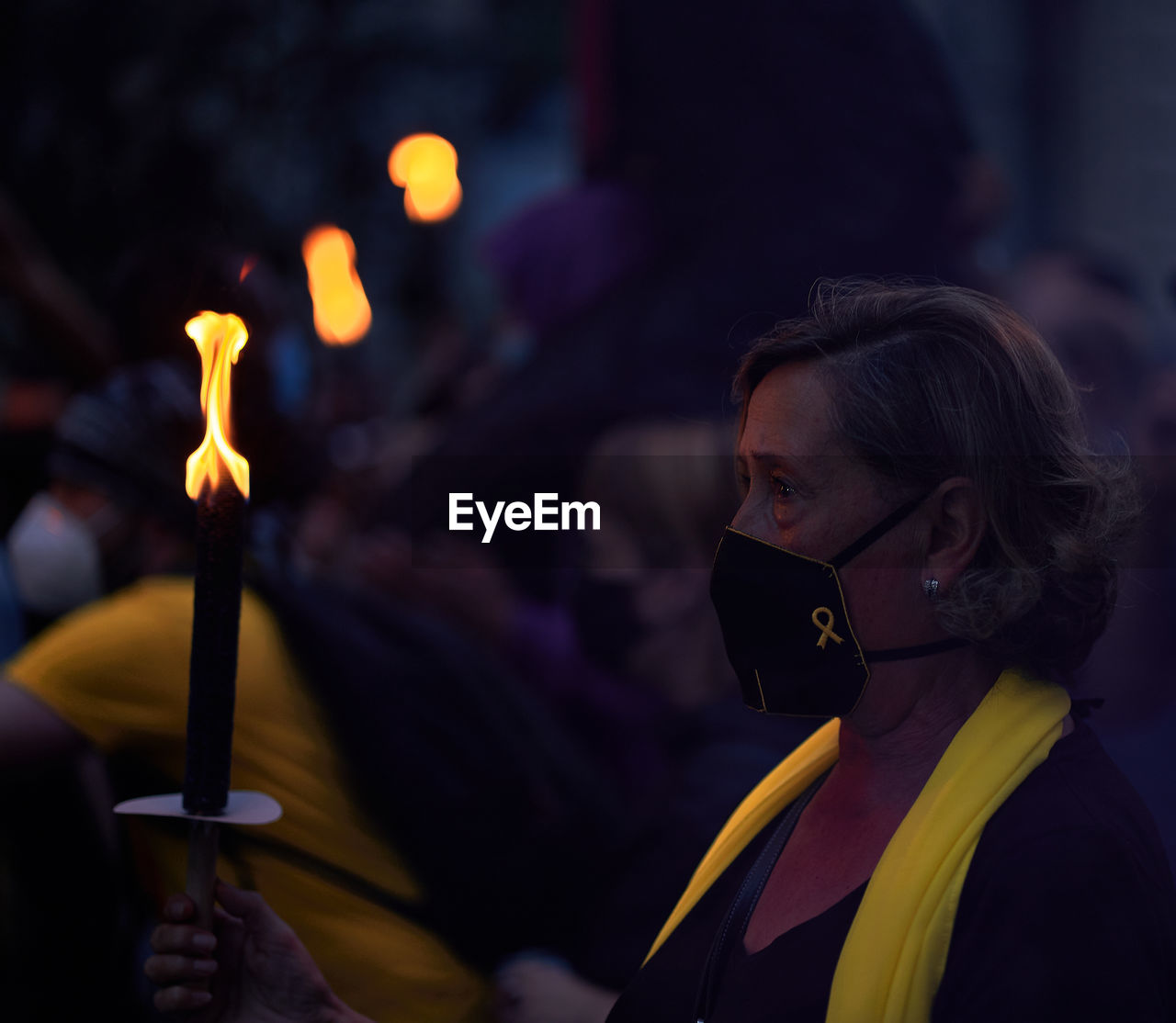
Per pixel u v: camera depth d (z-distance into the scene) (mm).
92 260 7980
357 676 2705
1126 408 4324
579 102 5773
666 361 4926
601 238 5422
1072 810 1583
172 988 1742
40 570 3438
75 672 2586
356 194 9344
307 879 2594
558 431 4883
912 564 1709
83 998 3107
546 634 4012
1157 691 2979
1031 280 5039
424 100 10555
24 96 8141
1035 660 1726
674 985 1938
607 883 2732
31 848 3037
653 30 5402
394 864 2660
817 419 1728
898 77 5270
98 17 8242
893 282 1936
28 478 5055
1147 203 10906
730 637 1812
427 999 2613
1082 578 1702
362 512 5082
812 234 5062
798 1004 1668
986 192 5441
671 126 5344
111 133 8133
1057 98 10969
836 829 1828
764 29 5195
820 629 1732
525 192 13555
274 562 2863
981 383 1687
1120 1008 1454
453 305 10555
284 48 8766
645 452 3197
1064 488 1688
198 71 8438
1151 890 1553
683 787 2725
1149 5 10820
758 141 5203
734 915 1895
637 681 3139
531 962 2680
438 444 5066
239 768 2600
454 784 2699
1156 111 10891
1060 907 1504
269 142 8586
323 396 3592
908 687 1747
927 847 1602
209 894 1692
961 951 1533
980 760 1647
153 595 2699
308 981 1914
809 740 2111
